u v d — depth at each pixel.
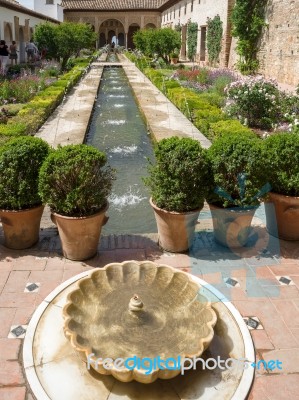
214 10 25.27
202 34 28.69
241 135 4.21
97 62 31.77
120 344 2.61
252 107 10.12
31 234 4.09
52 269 3.77
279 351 2.87
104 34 51.38
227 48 23.12
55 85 15.66
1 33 21.06
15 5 22.56
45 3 36.81
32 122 9.20
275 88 10.34
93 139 9.72
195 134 9.16
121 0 46.59
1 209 3.89
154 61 27.12
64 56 24.77
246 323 3.12
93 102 13.62
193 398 2.45
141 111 12.73
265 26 18.56
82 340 2.59
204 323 2.77
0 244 4.18
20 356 2.78
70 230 3.75
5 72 17.88
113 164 7.75
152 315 2.86
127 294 3.07
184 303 3.01
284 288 3.56
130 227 5.17
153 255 4.06
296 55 15.60
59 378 2.57
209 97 13.02
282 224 4.29
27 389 2.54
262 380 2.63
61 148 3.98
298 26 15.31
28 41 27.22
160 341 2.64
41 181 3.78
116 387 2.51
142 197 6.12
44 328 2.97
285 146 4.20
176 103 12.87
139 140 9.73
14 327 3.03
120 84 20.59
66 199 3.71
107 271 3.28
